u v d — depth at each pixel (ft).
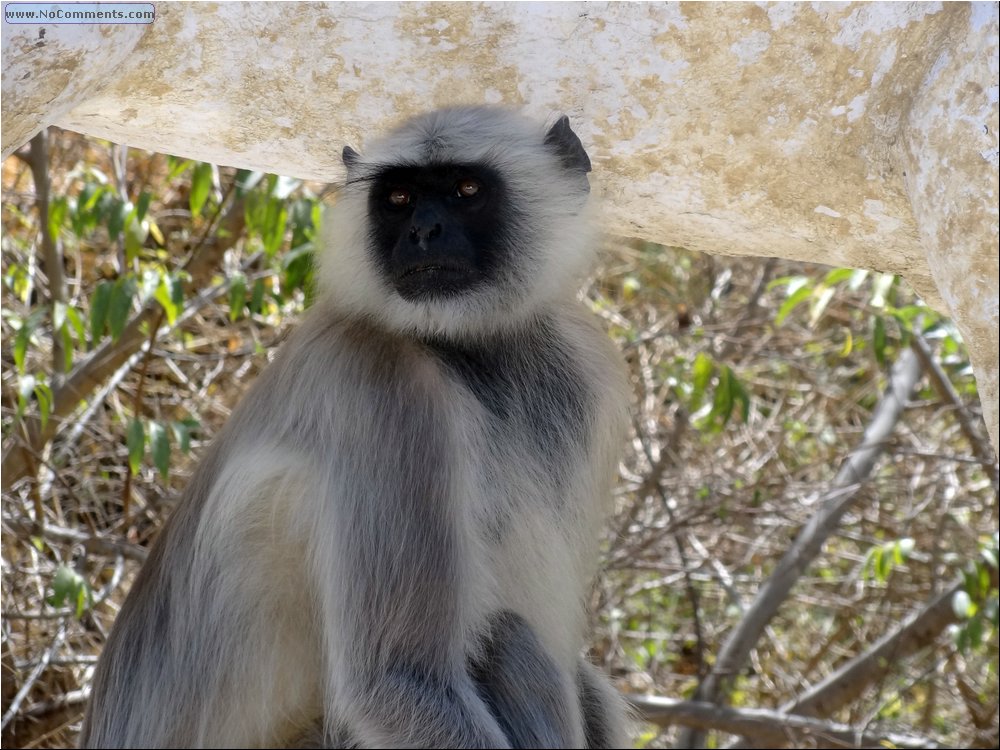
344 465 14.78
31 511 26.91
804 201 17.22
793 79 15.90
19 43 14.03
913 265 17.98
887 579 30.32
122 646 16.63
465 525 15.14
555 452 17.37
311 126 17.54
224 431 16.53
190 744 15.80
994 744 27.84
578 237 17.63
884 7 14.98
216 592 15.55
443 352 16.76
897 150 15.75
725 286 36.94
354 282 16.49
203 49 16.29
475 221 16.80
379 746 14.25
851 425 36.42
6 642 24.56
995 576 27.86
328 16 16.24
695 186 17.58
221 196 30.40
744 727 26.61
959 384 33.06
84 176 28.25
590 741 17.60
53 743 24.89
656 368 32.71
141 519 28.66
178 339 30.40
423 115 16.94
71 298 28.86
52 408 24.39
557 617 16.67
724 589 32.01
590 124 17.30
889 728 29.35
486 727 14.38
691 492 30.96
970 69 14.02
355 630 14.38
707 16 15.70
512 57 16.67
